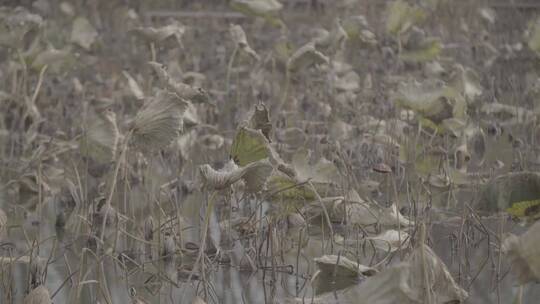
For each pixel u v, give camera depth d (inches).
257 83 551.5
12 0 746.8
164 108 274.7
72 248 310.5
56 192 390.3
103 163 357.1
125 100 494.9
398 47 519.2
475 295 253.0
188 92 351.9
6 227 330.3
